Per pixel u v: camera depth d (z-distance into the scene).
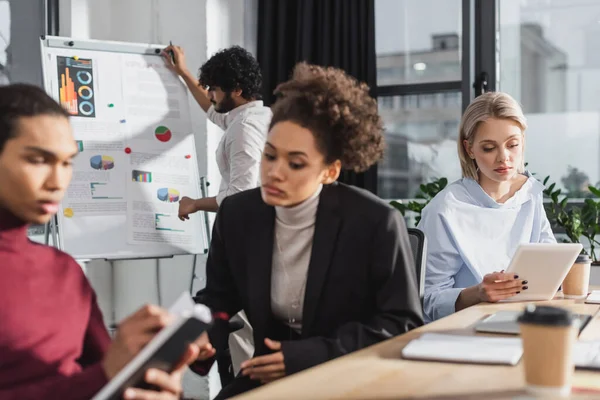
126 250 3.11
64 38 3.19
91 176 3.11
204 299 1.77
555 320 1.03
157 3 3.72
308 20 3.86
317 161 1.53
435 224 2.33
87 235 3.06
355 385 1.08
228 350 2.48
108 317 3.60
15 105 1.12
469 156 2.42
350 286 1.59
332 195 1.64
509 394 1.04
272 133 1.54
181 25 3.67
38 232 3.36
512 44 3.83
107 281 3.60
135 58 3.33
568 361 1.04
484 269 2.30
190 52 3.65
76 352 1.23
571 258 1.96
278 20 3.91
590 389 1.07
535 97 3.78
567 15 3.71
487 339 1.39
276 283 1.67
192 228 3.28
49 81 3.12
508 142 2.30
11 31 3.41
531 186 2.45
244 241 1.69
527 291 2.03
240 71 3.07
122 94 3.25
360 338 1.47
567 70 3.71
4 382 1.11
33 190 1.12
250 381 1.70
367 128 1.57
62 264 1.25
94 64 3.23
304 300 1.60
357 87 1.60
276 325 1.70
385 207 1.63
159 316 1.03
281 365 1.40
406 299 1.57
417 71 3.98
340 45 3.85
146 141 3.25
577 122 3.70
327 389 1.06
